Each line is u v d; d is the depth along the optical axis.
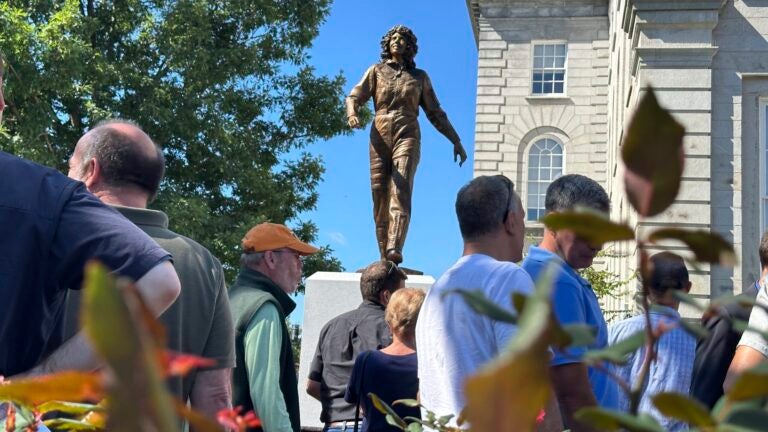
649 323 0.51
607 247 17.05
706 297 12.90
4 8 16.75
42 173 2.06
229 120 20.55
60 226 2.00
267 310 3.59
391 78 10.05
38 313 1.99
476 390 0.27
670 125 0.39
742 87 13.92
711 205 13.63
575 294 2.87
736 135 13.78
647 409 3.02
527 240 27.14
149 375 0.26
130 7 19.34
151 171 2.84
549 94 28.39
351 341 4.84
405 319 3.84
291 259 4.06
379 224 10.04
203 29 19.52
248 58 20.12
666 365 3.57
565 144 28.16
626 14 15.55
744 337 2.77
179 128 18.88
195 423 0.35
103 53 19.23
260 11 20.61
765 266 3.95
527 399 0.27
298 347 16.17
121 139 2.78
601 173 27.84
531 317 0.28
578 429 2.45
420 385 2.72
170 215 17.88
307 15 21.17
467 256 2.80
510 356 0.27
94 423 0.68
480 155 28.34
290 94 22.05
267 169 21.47
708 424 0.40
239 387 3.49
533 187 28.08
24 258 1.94
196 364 0.37
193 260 2.88
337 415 4.75
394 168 9.93
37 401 0.42
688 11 13.95
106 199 2.76
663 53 14.02
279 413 3.45
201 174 20.31
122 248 2.01
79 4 19.30
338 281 9.37
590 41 28.52
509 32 28.81
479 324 2.57
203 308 2.86
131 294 0.27
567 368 2.50
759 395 0.43
